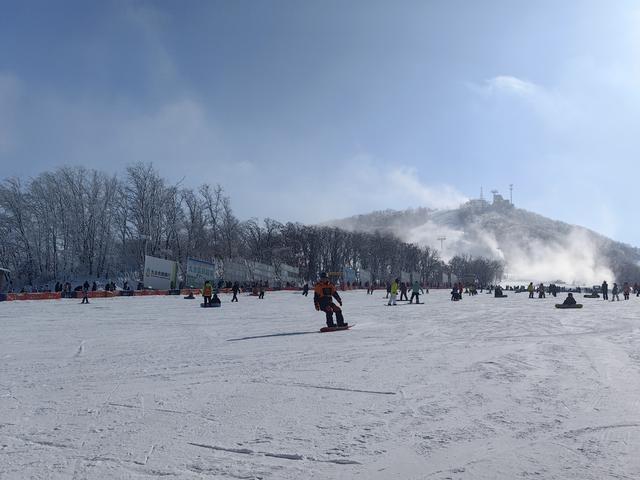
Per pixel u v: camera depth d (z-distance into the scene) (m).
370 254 131.50
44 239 82.25
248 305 40.41
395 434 6.03
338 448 5.55
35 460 5.20
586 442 5.76
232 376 9.62
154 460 5.20
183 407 7.27
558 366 10.70
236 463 5.12
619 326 21.30
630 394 8.05
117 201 85.75
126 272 85.44
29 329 20.55
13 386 8.77
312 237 109.62
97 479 4.73
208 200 89.62
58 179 83.38
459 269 181.62
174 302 44.44
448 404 7.43
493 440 5.83
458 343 15.02
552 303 45.41
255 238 101.69
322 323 23.30
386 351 13.23
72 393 8.20
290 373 9.94
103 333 18.77
